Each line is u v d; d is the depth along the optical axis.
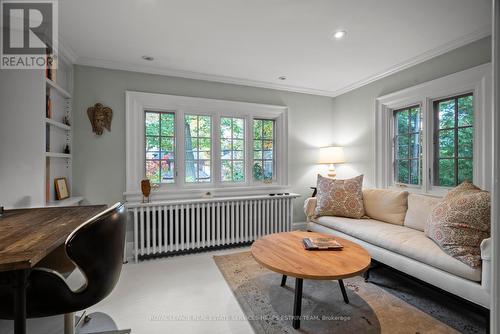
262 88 3.61
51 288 1.03
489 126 2.20
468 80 2.33
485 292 1.47
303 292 2.04
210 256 2.90
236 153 3.53
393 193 2.76
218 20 2.02
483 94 2.22
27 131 2.07
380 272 2.45
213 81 3.32
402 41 2.38
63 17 1.96
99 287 1.06
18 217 1.49
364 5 1.84
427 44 2.45
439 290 1.81
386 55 2.68
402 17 1.99
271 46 2.47
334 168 3.99
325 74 3.23
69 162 2.68
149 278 2.32
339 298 1.95
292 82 3.52
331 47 2.50
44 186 2.12
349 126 3.74
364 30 2.19
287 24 2.09
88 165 2.76
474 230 1.66
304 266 1.57
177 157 3.17
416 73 2.82
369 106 3.42
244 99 3.50
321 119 3.97
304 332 1.54
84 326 1.62
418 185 2.92
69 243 0.97
